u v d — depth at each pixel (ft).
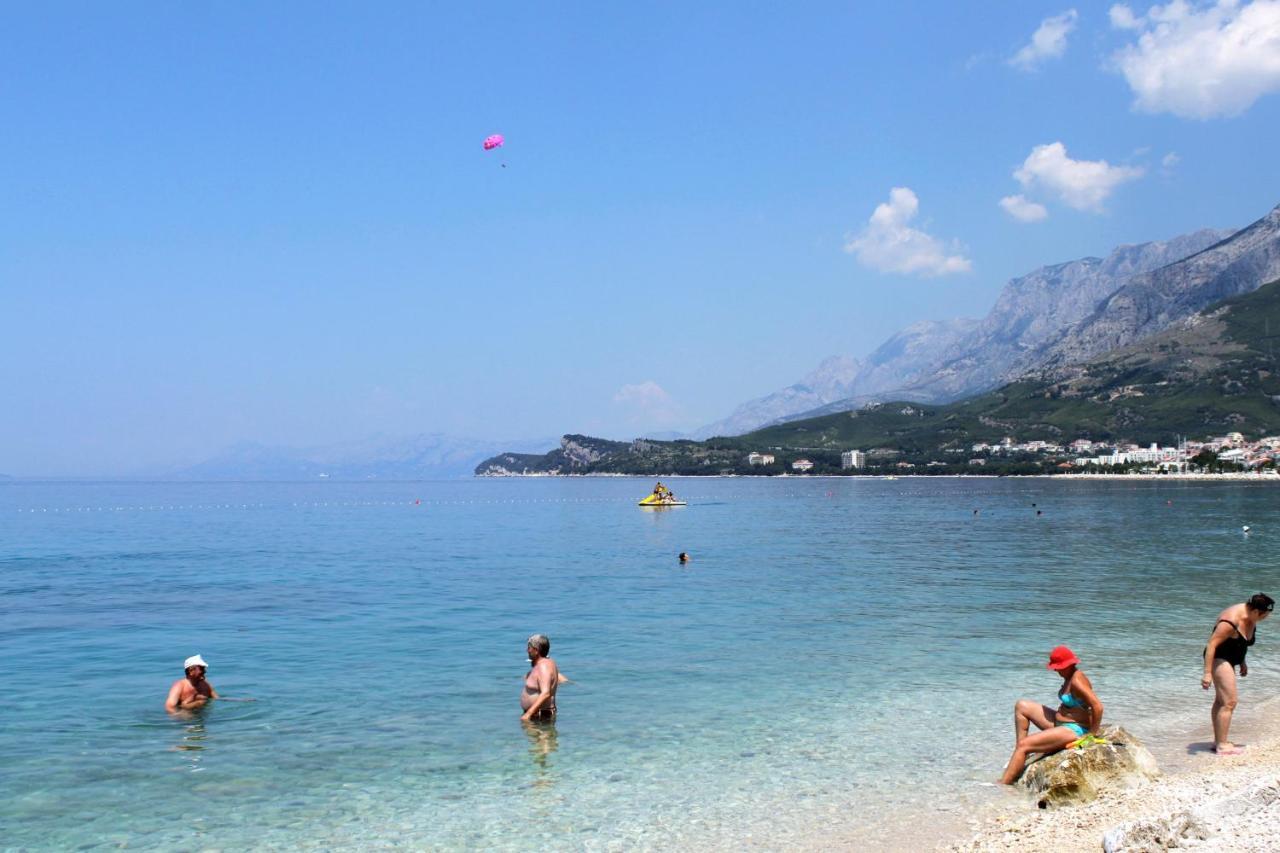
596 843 46.24
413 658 92.48
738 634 105.40
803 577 168.25
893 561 199.72
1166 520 353.51
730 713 70.23
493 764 58.39
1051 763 51.85
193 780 55.36
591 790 53.62
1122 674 82.69
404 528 353.92
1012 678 81.61
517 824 48.70
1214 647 58.49
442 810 50.62
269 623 116.06
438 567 193.98
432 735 64.69
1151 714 68.85
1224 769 54.34
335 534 316.19
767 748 61.46
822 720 68.18
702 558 211.82
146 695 77.00
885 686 78.79
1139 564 188.65
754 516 434.30
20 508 562.66
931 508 492.95
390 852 45.21
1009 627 109.29
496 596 142.92
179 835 47.24
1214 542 247.70
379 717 69.51
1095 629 107.65
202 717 69.72
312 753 60.70
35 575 179.32
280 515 474.49
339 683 81.00
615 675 83.51
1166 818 39.78
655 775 56.24
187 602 137.28
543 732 65.36
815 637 103.04
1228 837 38.52
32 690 79.05
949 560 201.16
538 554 228.22
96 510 536.01
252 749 61.52
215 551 241.14
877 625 111.34
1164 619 114.93
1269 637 101.86
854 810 50.39
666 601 135.33
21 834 47.26
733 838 46.78
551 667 69.56
